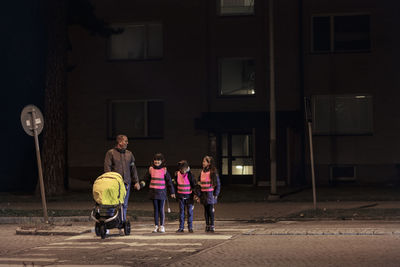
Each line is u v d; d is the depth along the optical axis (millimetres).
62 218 17484
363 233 13000
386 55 29453
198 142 30375
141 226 15883
